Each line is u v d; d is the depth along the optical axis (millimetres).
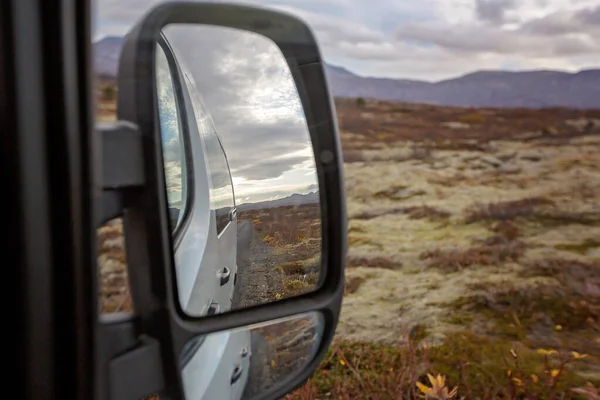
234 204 1492
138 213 652
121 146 621
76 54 536
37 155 524
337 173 1130
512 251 3959
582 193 4000
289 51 1105
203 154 1458
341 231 1111
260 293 1310
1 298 533
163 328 690
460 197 4180
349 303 3867
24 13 515
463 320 3713
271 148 1291
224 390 972
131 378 645
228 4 870
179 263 978
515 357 3244
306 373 1003
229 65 1278
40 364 546
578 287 3736
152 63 686
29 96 519
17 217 521
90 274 554
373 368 3316
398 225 4152
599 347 3406
